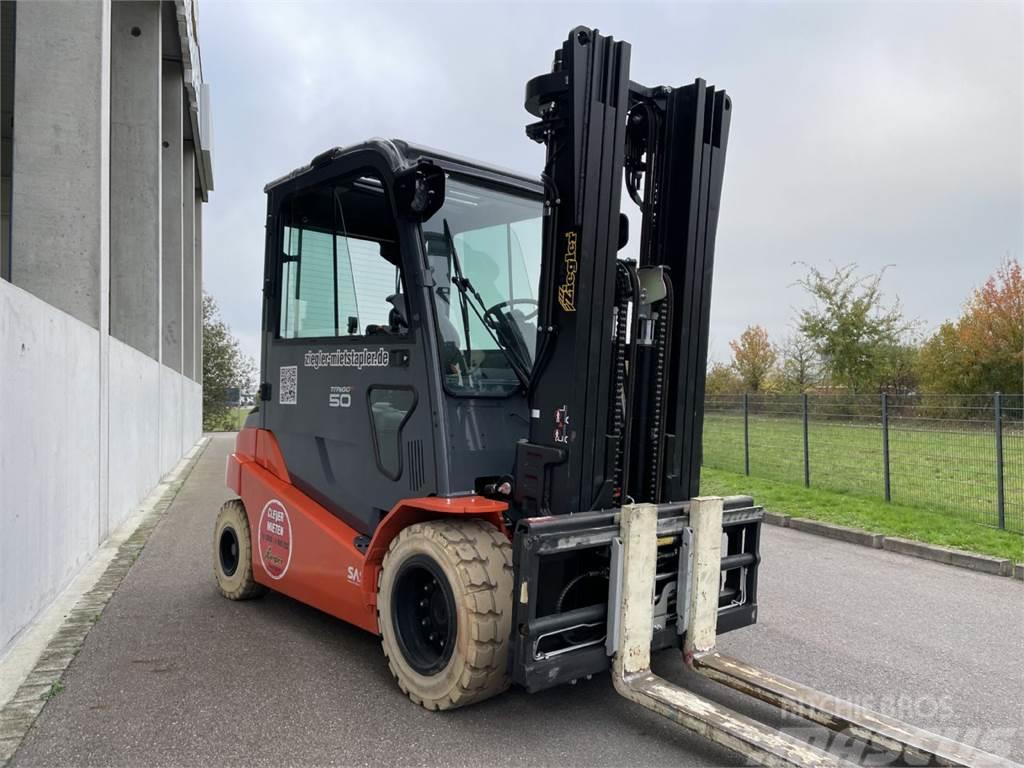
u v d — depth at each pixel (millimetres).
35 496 5152
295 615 5383
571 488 3740
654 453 4176
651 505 3699
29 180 7266
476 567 3586
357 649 4703
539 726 3678
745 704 4012
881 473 11406
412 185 3809
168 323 17453
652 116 4238
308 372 5035
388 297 4297
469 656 3520
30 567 5039
